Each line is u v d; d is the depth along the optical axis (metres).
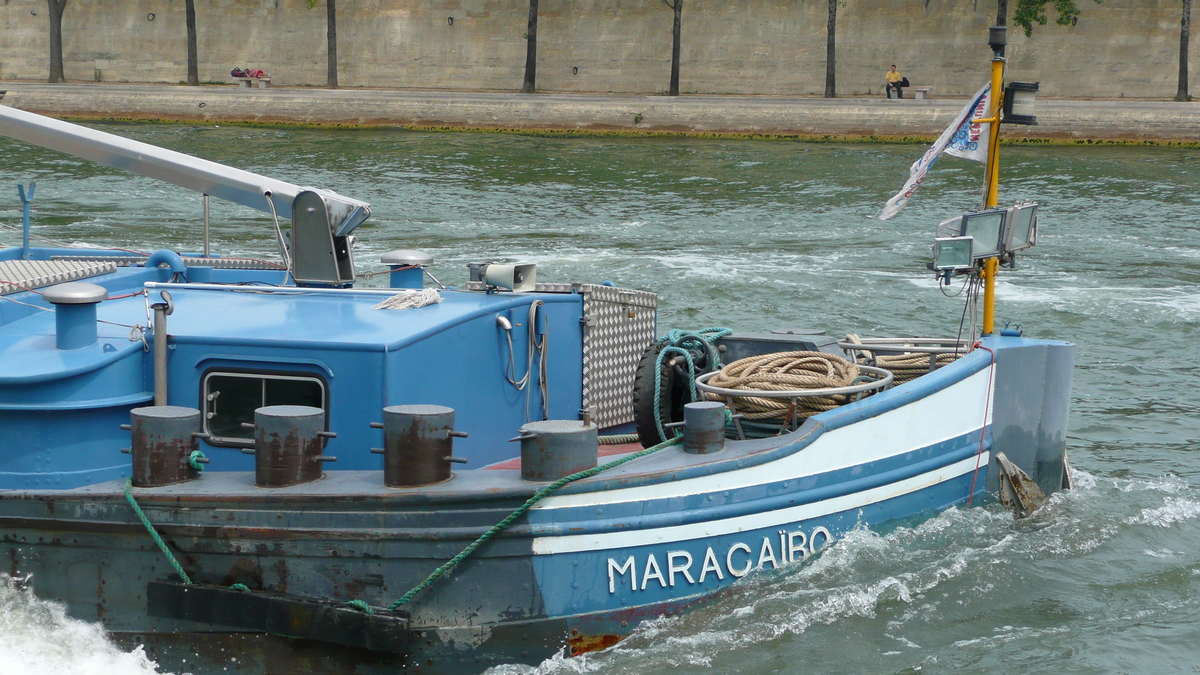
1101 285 88.19
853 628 26.59
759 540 26.33
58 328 24.59
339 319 25.98
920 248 109.50
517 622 23.73
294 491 23.14
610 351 32.22
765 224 128.88
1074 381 58.44
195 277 34.38
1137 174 163.75
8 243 102.00
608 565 24.23
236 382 24.67
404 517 23.06
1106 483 39.72
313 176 167.75
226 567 23.55
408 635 23.34
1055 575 30.44
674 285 87.50
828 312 77.56
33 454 23.86
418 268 35.03
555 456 23.56
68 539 23.78
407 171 171.88
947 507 31.23
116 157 32.56
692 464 25.06
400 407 23.52
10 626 23.89
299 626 23.28
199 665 23.67
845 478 27.98
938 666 25.66
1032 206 33.66
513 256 102.44
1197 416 51.34
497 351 27.44
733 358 32.84
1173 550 33.03
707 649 25.08
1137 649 26.81
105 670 23.31
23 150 168.12
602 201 146.50
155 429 23.45
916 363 33.84
